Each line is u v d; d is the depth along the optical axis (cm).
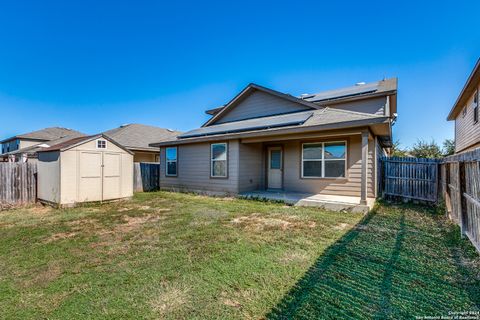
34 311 233
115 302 245
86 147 827
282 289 265
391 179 903
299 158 951
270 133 826
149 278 293
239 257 353
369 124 653
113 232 491
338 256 353
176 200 907
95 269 320
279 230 491
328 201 736
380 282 278
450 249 381
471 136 1031
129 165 949
